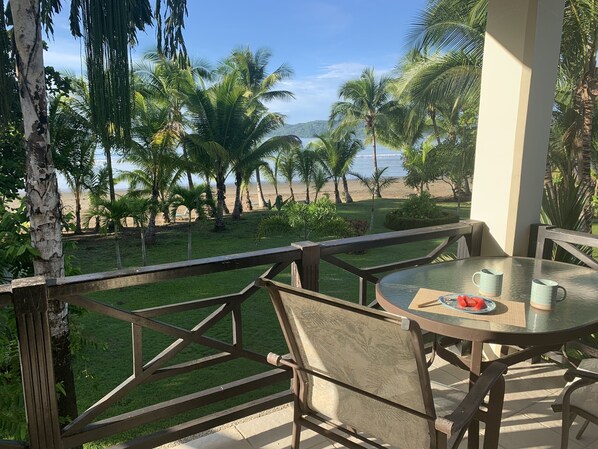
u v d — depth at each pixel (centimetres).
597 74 877
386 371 122
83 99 1387
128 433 480
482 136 267
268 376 200
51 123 1364
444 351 188
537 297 159
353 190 3741
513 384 235
